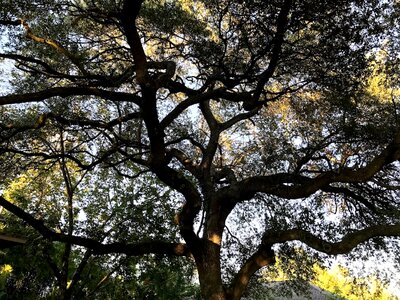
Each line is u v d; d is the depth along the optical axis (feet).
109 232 48.42
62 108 37.78
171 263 46.57
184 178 28.99
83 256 48.65
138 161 33.47
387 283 40.16
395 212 34.12
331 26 27.07
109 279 52.03
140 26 34.50
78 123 31.01
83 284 50.47
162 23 33.81
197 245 30.07
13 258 46.09
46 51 32.22
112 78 29.63
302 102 38.63
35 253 36.86
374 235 27.58
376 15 27.07
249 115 37.83
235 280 29.81
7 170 37.42
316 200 39.83
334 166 33.86
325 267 41.09
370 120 34.96
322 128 38.17
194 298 57.47
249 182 31.99
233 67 32.22
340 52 29.14
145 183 50.44
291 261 42.37
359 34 27.53
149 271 49.24
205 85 31.71
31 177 50.78
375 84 33.42
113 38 32.81
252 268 30.01
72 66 33.32
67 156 32.76
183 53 34.73
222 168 39.34
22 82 36.76
